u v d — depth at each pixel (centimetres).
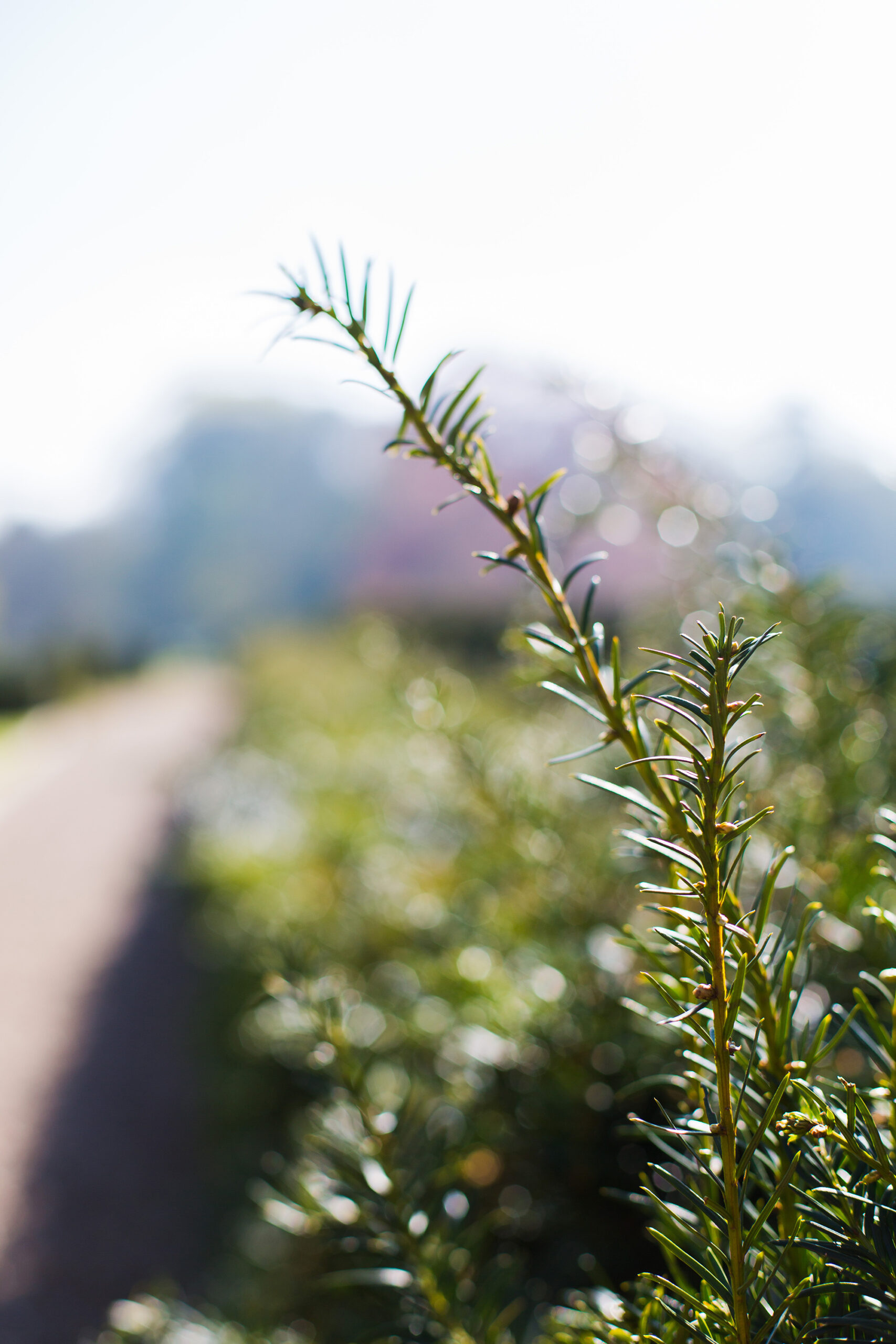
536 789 132
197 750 998
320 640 1107
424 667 162
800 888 78
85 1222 251
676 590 123
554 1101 99
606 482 124
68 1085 329
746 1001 62
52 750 1243
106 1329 210
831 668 88
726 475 135
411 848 221
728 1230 57
